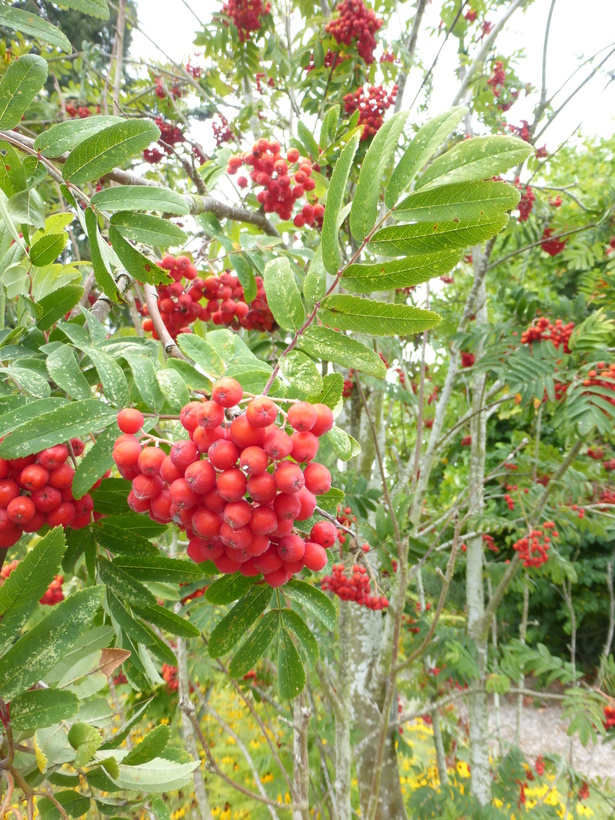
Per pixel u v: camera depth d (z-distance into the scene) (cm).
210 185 329
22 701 116
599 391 387
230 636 163
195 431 128
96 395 197
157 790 138
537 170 496
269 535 138
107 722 156
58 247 170
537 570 629
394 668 308
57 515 150
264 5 504
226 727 403
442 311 692
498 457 1147
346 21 454
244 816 560
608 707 450
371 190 111
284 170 337
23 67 141
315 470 132
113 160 145
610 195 557
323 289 127
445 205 104
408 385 534
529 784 672
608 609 1194
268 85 577
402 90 430
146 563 167
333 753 454
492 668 527
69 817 129
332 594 407
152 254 249
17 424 140
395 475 662
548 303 513
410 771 669
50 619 119
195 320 304
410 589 651
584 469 667
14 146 147
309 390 125
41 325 187
